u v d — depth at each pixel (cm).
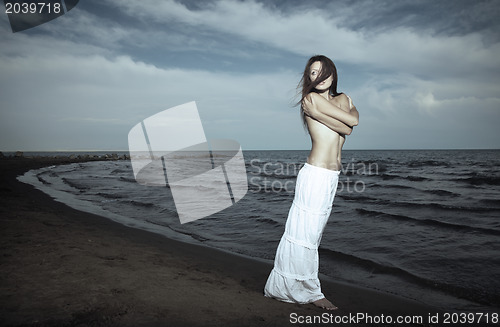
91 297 222
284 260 246
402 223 670
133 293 238
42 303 206
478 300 305
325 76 222
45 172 2253
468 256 445
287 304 252
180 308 220
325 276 374
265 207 884
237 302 245
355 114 230
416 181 1806
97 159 5000
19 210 642
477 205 959
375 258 435
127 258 347
